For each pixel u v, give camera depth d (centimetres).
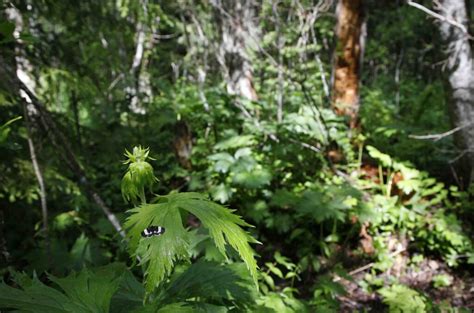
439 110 733
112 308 133
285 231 405
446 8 440
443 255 409
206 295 141
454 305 361
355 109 568
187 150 580
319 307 276
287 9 594
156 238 97
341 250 419
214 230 100
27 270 277
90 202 392
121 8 470
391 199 434
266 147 499
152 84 934
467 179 476
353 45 538
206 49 716
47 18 351
